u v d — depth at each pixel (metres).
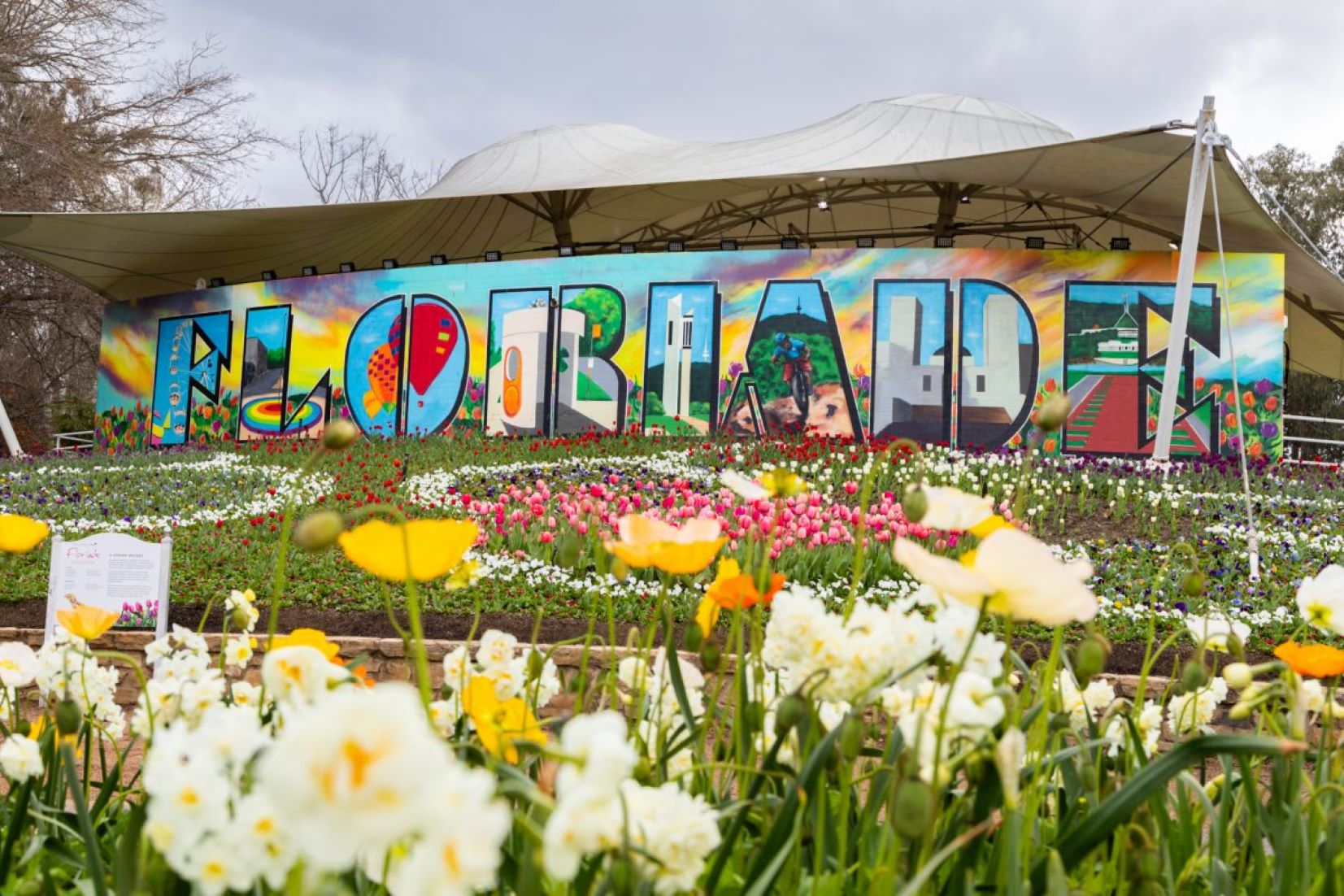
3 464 16.52
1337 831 1.44
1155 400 17.27
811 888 1.26
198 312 22.03
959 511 1.37
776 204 26.67
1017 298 17.66
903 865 1.35
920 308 17.81
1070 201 23.77
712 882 1.25
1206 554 10.72
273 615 1.49
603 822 0.89
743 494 1.57
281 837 0.89
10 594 8.86
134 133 27.22
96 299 27.97
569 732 0.92
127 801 2.02
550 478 14.16
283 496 13.06
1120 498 12.66
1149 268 17.45
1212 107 13.95
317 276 20.81
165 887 1.16
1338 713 1.68
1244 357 17.17
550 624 7.99
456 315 19.72
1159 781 1.19
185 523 11.79
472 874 0.70
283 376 20.97
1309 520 11.94
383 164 43.16
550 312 19.09
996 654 1.34
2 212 19.03
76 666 1.91
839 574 8.85
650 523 1.43
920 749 1.18
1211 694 1.95
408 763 0.65
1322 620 1.63
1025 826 1.37
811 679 1.33
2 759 1.48
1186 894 1.58
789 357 18.09
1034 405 17.47
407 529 1.23
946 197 23.97
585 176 20.59
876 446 14.19
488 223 24.38
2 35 25.11
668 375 18.45
